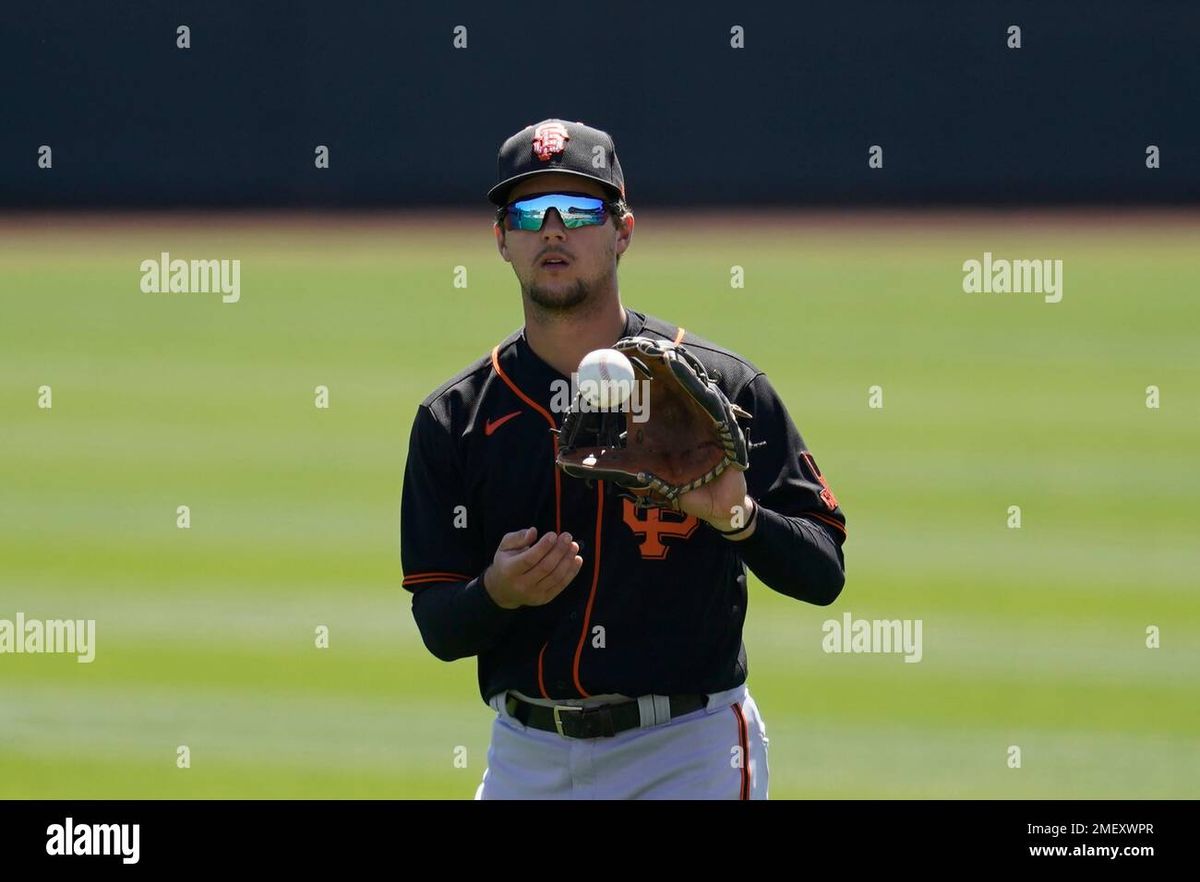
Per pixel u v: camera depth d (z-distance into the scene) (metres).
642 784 12.87
